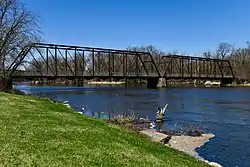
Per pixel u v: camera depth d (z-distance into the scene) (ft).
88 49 359.46
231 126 116.98
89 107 172.65
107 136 53.42
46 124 56.44
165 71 445.78
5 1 180.75
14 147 39.65
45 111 79.20
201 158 70.23
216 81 568.00
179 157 53.47
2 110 69.82
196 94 296.92
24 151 38.63
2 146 39.52
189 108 177.78
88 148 43.42
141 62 441.68
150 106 183.21
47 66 313.94
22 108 79.30
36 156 37.37
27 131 48.73
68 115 77.36
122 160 40.50
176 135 94.68
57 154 39.04
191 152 75.56
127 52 405.39
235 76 532.73
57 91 313.94
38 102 115.14
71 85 517.96
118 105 186.80
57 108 104.32
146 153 47.44
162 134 91.56
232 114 151.94
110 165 37.81
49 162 35.88
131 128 92.79
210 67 532.32
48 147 41.39
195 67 544.62
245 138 94.58
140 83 550.36
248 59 583.99
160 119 126.62
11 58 186.39
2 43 181.47
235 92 335.47
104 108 169.07
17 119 58.75
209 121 128.67
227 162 69.62
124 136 58.59
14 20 184.96
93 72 354.13
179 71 500.33
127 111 155.12
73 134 50.65
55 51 322.96
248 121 129.80
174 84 564.71
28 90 318.04
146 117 129.39
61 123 59.72
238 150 79.92
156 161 43.70
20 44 188.14
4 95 119.34
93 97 246.88
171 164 44.70
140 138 63.57
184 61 566.36
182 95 282.56
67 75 326.65
